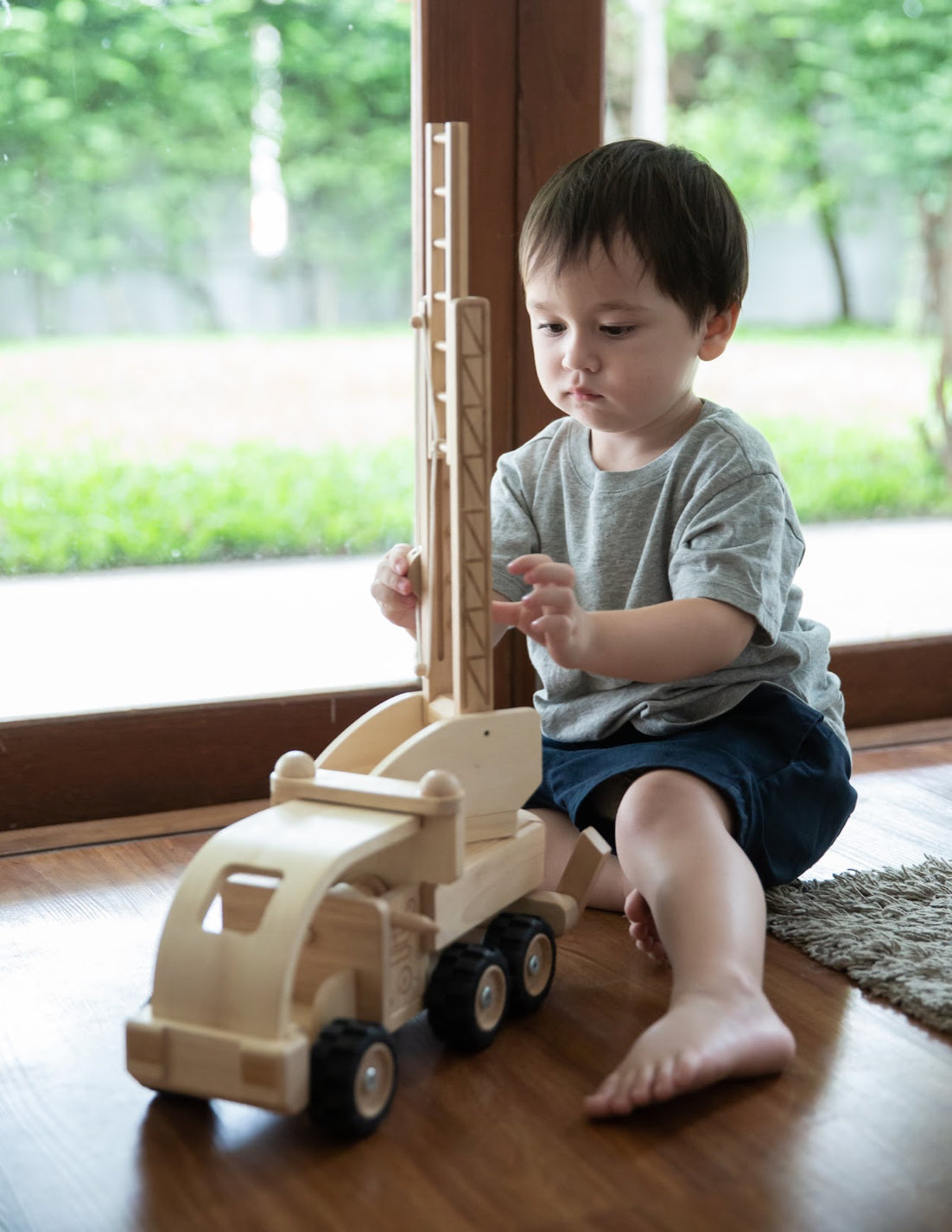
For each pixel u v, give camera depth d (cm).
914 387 224
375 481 230
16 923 114
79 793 139
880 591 205
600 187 108
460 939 97
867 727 172
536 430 149
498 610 98
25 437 221
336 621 209
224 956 79
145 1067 80
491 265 146
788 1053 87
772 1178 77
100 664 180
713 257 111
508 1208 74
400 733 100
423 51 141
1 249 206
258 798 146
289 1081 76
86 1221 73
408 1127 82
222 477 236
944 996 97
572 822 117
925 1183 77
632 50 183
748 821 107
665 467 117
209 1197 75
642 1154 79
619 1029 95
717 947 90
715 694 114
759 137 203
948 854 129
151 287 215
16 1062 90
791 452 225
